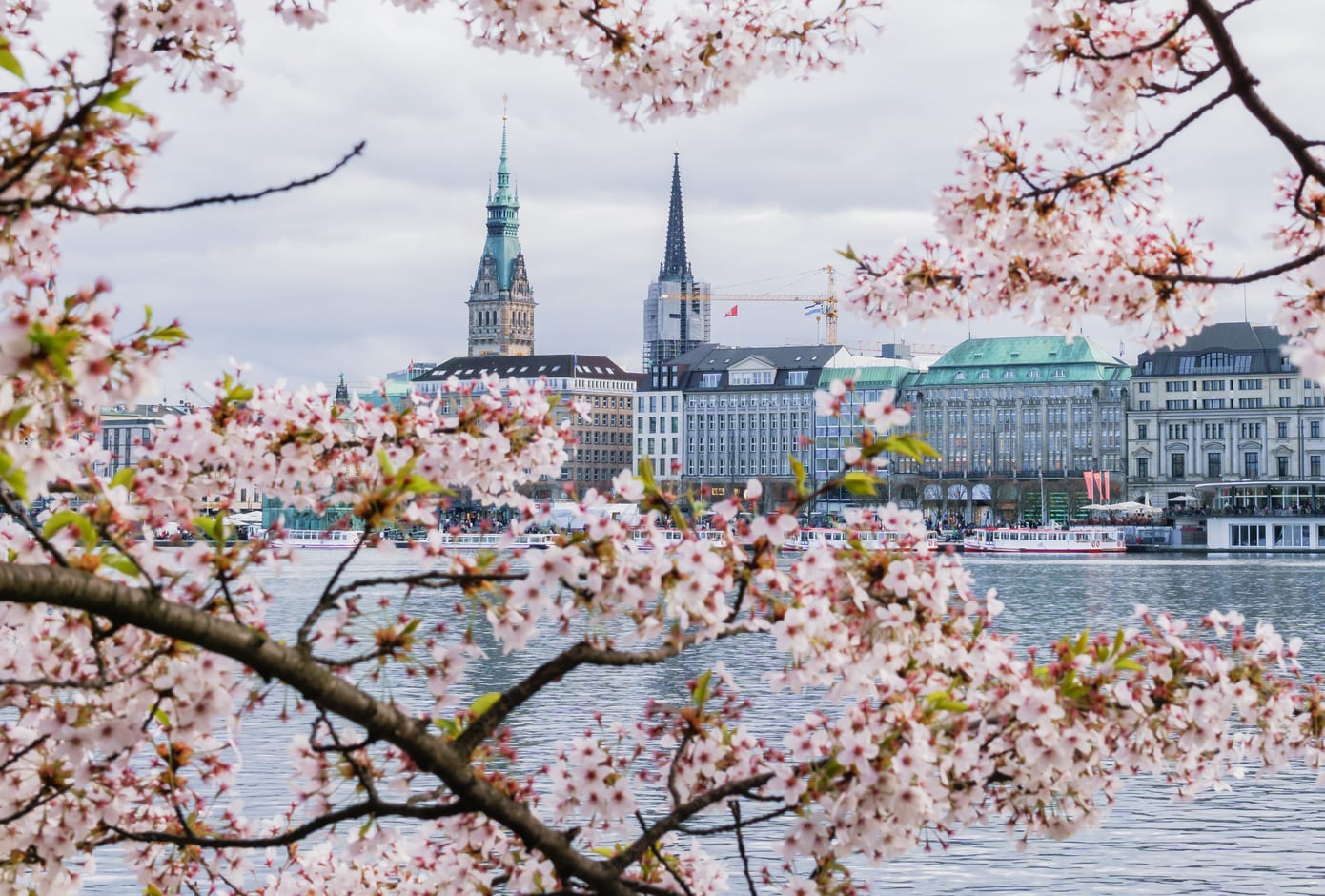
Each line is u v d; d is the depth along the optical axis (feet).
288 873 41.65
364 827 28.55
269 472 31.53
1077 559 614.34
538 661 214.07
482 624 254.88
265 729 143.23
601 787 29.63
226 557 24.16
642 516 26.30
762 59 29.19
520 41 29.32
